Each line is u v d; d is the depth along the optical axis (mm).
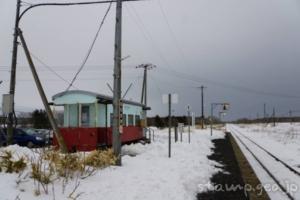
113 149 12281
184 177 10922
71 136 18094
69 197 7156
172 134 39719
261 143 33406
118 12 13422
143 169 11789
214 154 19781
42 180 7742
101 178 9445
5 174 7613
